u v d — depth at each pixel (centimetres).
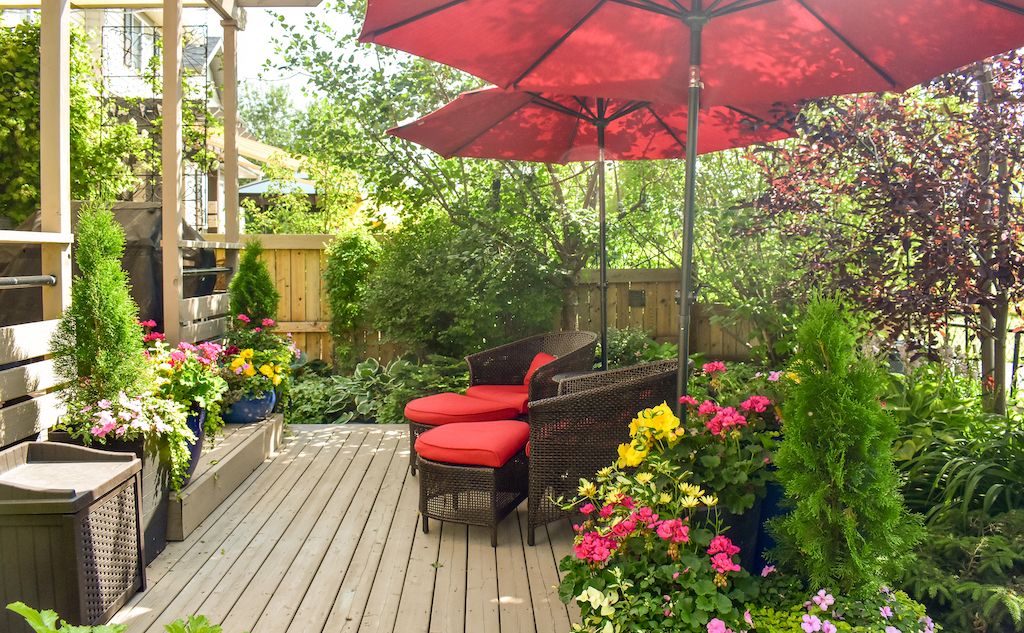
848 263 356
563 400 339
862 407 209
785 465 222
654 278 692
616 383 368
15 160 672
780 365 570
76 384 314
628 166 691
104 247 317
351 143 688
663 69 315
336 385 673
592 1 272
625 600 224
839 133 340
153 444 323
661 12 268
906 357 358
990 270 307
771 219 385
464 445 346
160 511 335
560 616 278
